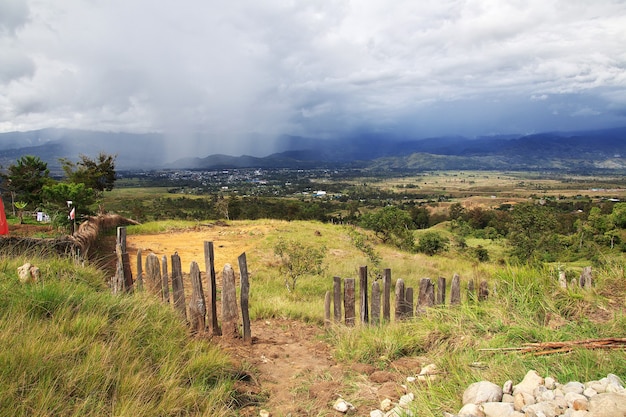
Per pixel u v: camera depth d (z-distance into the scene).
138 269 5.69
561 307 5.00
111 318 4.05
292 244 12.45
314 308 7.62
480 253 25.55
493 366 3.58
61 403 2.66
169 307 4.85
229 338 4.98
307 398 3.65
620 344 3.66
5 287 4.15
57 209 18.52
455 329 4.64
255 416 3.31
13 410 2.48
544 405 2.62
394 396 3.54
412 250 22.58
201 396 3.22
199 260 12.36
